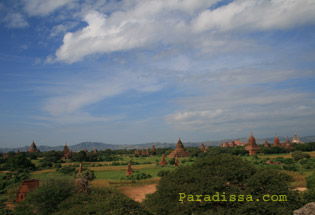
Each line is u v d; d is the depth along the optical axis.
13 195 56.62
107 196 31.31
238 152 133.38
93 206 25.83
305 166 80.19
